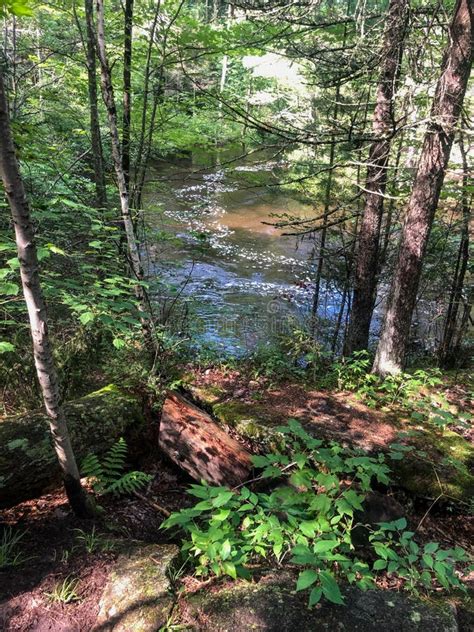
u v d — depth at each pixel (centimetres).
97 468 343
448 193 673
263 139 755
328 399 526
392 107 615
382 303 1077
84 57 693
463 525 399
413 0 645
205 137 730
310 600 195
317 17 648
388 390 525
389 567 237
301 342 623
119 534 310
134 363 484
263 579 258
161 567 262
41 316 237
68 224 480
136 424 404
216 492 242
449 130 448
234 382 556
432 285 891
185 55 668
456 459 433
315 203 870
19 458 306
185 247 1246
